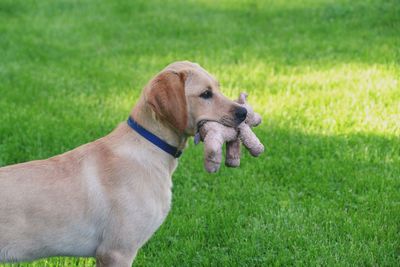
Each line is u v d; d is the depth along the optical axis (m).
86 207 4.29
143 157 4.43
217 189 6.64
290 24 13.41
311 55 11.03
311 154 7.39
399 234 5.73
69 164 4.39
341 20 13.23
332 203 6.28
